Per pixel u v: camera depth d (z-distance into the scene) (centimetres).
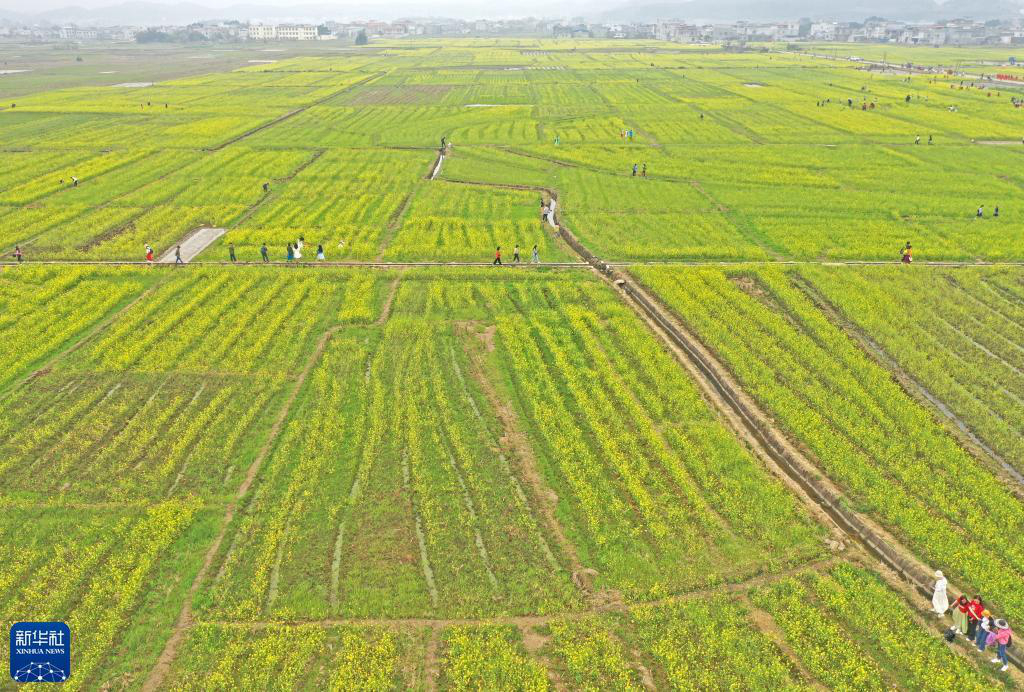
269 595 2620
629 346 4516
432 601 2606
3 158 9681
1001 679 2298
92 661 2333
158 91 17212
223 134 11438
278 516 2975
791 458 3412
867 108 13775
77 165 9362
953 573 2711
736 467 3334
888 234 6638
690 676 2317
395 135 11650
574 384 4034
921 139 10962
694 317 4888
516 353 4406
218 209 7431
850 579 2680
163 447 3459
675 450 3503
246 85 18550
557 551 2848
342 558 2795
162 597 2602
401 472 3312
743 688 2277
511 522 2989
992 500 3089
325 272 5706
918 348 4522
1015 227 6794
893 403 3847
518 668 2336
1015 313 5009
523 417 3756
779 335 4662
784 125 12206
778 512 3034
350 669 2320
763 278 5559
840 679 2295
